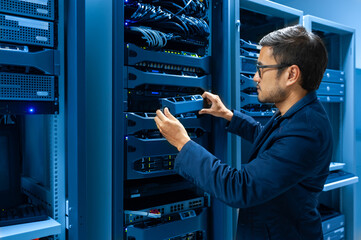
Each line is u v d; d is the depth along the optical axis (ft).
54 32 3.62
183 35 4.58
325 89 7.30
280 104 3.59
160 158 4.34
